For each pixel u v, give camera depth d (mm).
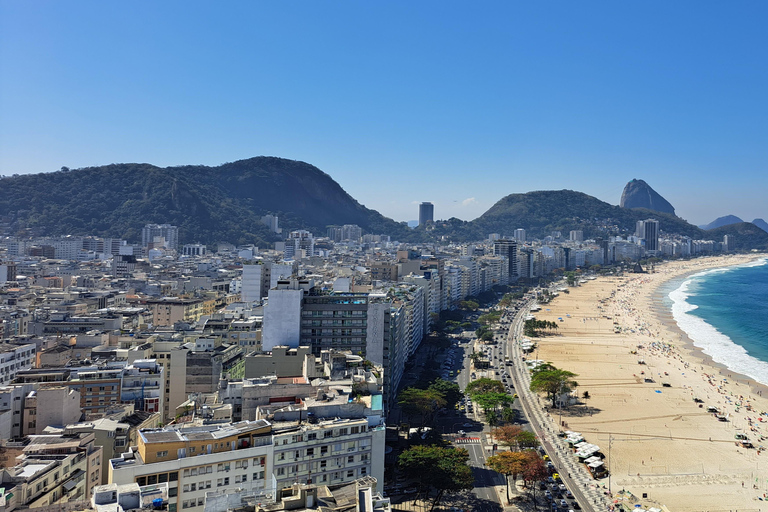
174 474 126000
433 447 195125
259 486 129125
